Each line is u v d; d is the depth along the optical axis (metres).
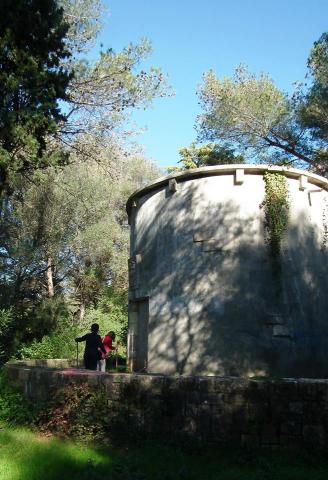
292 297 10.52
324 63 16.73
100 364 11.88
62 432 6.44
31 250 19.12
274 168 10.89
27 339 18.31
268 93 18.47
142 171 30.22
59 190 20.52
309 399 5.77
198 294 10.60
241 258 10.52
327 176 18.80
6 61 10.29
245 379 6.03
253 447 5.67
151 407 6.21
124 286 25.53
